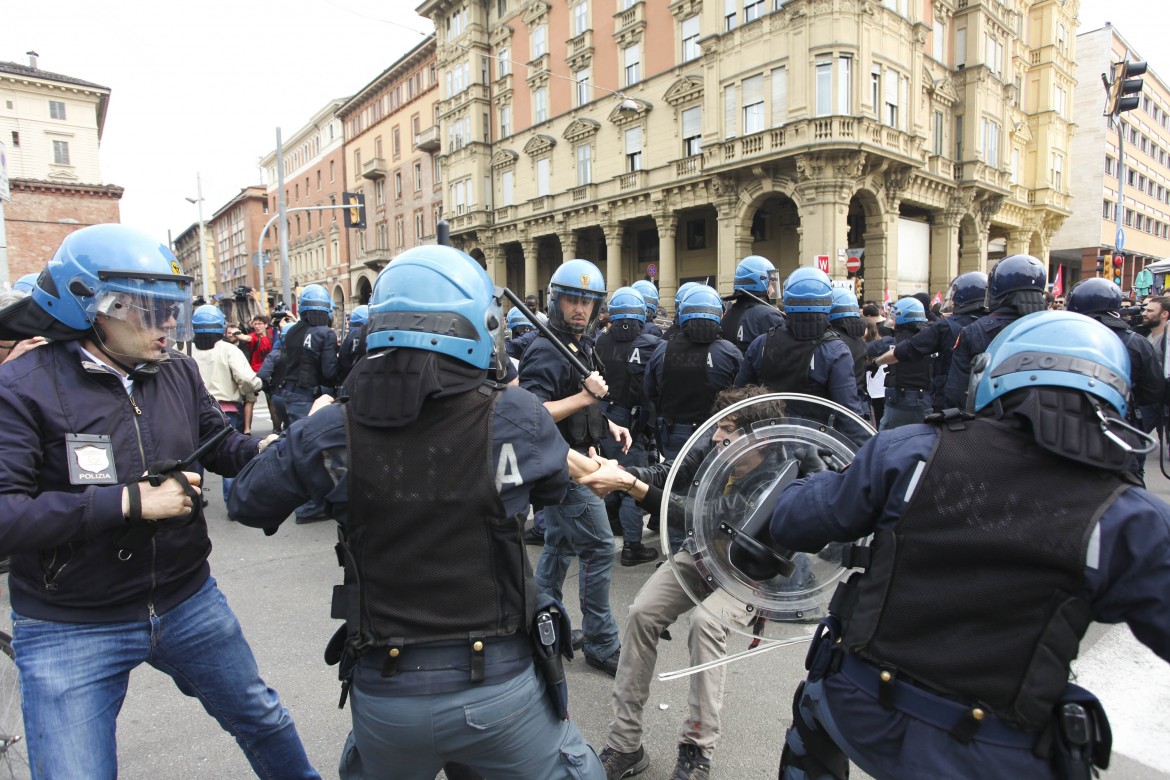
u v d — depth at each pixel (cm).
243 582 464
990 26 2506
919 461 136
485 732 147
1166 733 282
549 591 360
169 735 287
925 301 1006
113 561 176
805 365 389
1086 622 124
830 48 1850
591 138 2666
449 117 3441
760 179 2066
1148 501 121
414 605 145
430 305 146
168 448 188
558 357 343
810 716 168
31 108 3497
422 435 144
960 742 129
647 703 312
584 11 2631
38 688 170
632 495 218
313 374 646
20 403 164
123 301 171
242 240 6994
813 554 209
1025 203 3067
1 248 652
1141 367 462
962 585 129
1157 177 5175
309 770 218
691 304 429
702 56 2172
